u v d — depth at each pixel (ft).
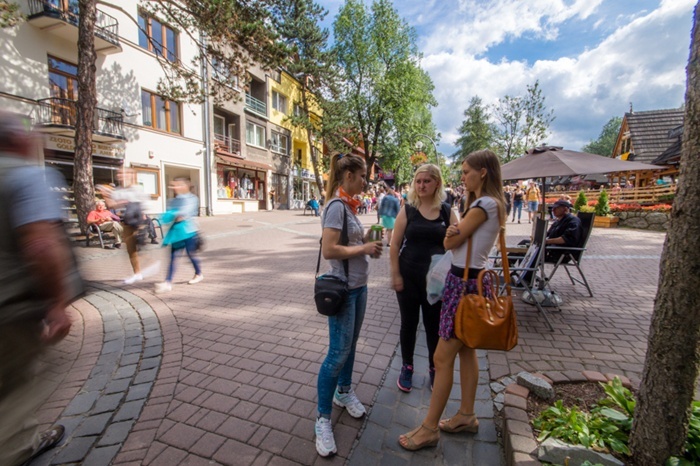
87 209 32.55
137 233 20.36
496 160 7.13
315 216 72.79
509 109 69.05
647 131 82.89
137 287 19.10
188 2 38.40
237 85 45.50
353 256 6.98
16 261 4.27
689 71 5.37
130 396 9.02
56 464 6.82
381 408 8.68
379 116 102.22
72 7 41.60
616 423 6.82
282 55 41.70
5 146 4.41
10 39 38.24
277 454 7.14
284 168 97.50
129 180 21.39
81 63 31.35
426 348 11.96
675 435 5.74
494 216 6.81
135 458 7.00
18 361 4.29
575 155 16.14
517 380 8.44
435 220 9.02
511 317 6.60
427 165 8.87
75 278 4.97
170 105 58.29
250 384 9.59
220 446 7.34
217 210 69.36
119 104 49.47
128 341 12.23
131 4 50.14
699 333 5.57
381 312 15.49
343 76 87.45
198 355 11.21
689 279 5.46
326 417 7.36
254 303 16.38
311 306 15.97
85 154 32.17
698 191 5.28
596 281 20.11
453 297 7.04
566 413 7.01
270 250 31.04
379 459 7.06
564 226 16.75
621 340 12.31
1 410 4.21
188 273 22.49
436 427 7.29
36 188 4.44
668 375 5.70
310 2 80.89
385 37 96.89
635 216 45.55
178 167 60.95
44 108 41.16
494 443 7.50
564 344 11.99
